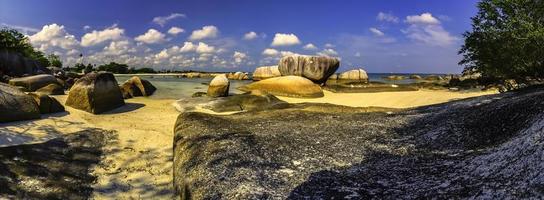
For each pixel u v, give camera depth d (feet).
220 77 63.52
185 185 16.39
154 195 19.31
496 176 12.03
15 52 92.68
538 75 36.52
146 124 36.19
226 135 21.71
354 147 19.71
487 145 16.56
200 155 18.53
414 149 18.60
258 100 48.55
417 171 15.15
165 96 65.36
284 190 14.23
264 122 26.30
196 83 112.27
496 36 38.86
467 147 17.21
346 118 27.20
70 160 23.22
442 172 14.35
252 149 18.98
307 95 65.87
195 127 24.07
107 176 21.61
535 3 36.32
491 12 39.06
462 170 13.84
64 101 45.80
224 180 15.20
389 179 14.74
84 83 41.73
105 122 36.24
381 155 18.15
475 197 11.25
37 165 21.40
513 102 19.98
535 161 11.31
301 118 27.68
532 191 10.27
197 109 46.70
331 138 21.58
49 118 34.81
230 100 48.67
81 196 18.76
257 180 15.10
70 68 178.29
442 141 18.81
